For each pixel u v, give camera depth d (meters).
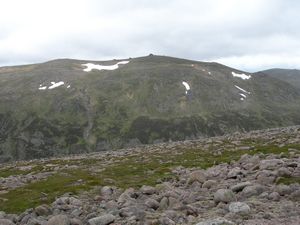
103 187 31.69
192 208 20.67
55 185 37.72
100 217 20.38
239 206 19.72
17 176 52.38
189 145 74.69
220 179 29.83
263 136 69.38
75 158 82.62
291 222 17.38
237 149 55.03
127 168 48.84
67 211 24.97
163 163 50.28
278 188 22.91
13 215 25.59
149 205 22.94
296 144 48.81
